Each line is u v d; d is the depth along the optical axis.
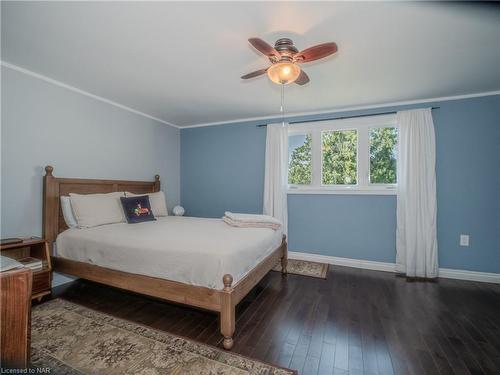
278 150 3.78
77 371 1.47
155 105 3.50
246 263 2.01
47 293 2.38
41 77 2.58
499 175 2.89
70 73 2.52
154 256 1.96
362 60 2.19
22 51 2.09
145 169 3.94
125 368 1.49
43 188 2.61
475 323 2.02
